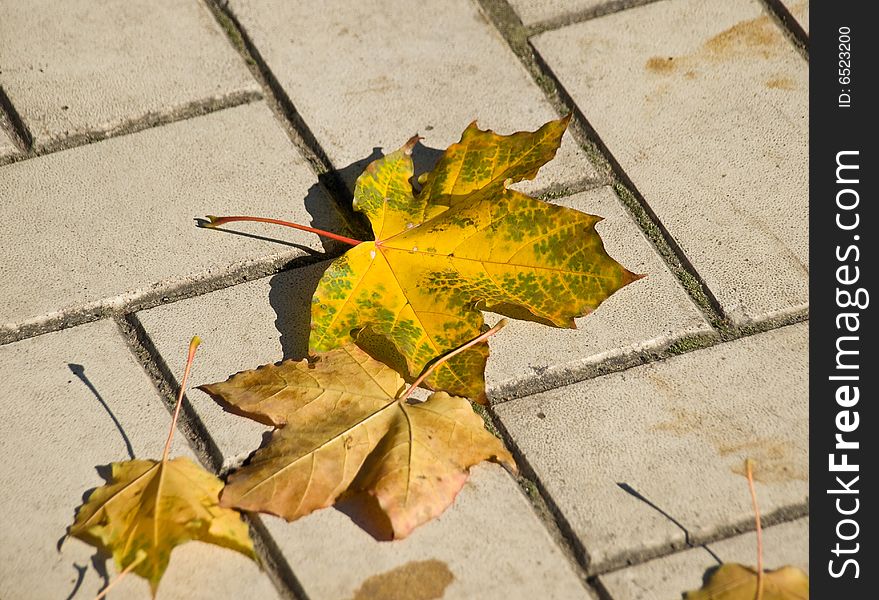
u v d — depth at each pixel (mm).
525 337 1569
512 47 1691
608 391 1554
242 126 1650
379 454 1512
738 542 1511
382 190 1576
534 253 1553
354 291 1550
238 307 1579
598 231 1607
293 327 1571
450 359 1540
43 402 1549
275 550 1508
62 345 1567
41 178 1626
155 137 1644
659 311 1578
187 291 1587
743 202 1617
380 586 1498
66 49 1683
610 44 1689
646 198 1619
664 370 1561
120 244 1600
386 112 1654
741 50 1685
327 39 1690
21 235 1603
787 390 1554
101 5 1706
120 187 1622
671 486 1524
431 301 1549
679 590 1498
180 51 1683
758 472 1528
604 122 1650
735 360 1563
